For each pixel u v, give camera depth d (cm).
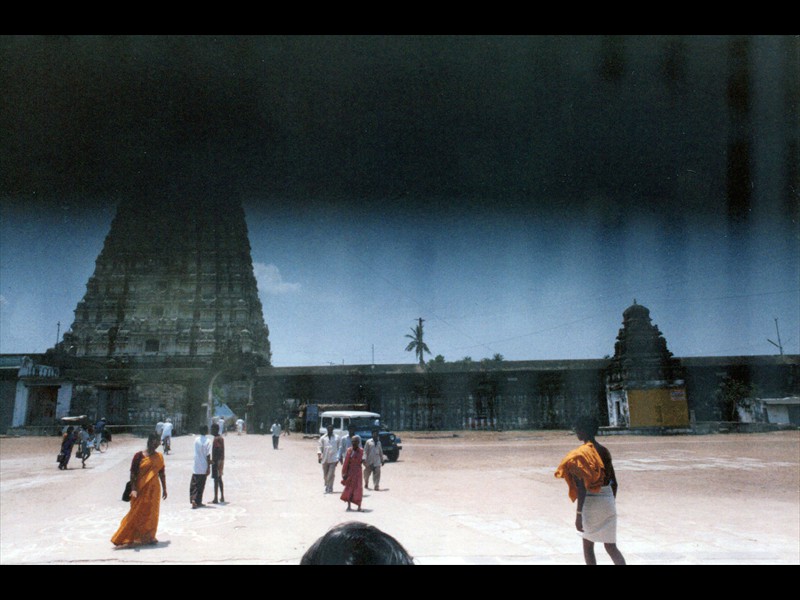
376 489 1220
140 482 677
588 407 4616
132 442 3209
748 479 1372
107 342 5494
